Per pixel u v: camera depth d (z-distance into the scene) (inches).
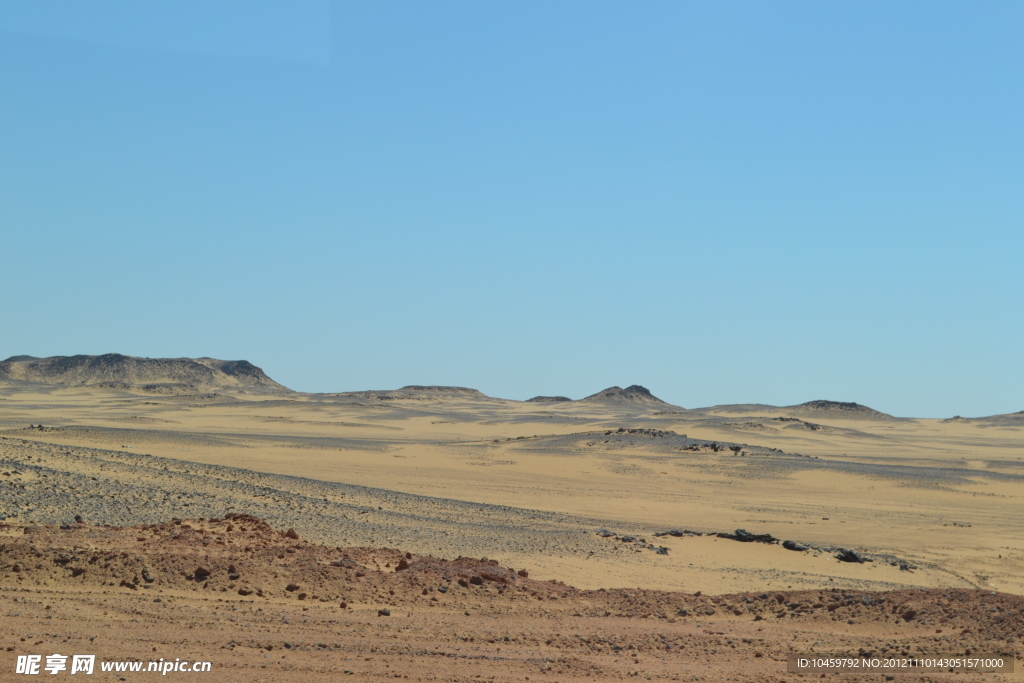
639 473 5408.5
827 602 1544.0
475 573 1558.8
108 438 4955.7
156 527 1678.2
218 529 1724.9
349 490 3198.8
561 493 4259.4
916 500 4483.3
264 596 1331.2
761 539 2753.4
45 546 1366.9
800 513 3855.8
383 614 1300.4
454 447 6599.4
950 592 1517.0
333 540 2039.9
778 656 1155.9
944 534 3331.7
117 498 2220.7
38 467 2484.0
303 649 1019.9
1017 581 2465.6
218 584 1337.4
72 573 1294.3
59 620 1064.8
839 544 3036.4
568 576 1937.7
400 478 4475.9
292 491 2950.3
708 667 1068.5
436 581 1496.1
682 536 2795.3
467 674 941.8
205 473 3029.0
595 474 5290.4
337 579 1422.2
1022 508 4252.0
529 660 1043.3
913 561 2714.1
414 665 971.9
